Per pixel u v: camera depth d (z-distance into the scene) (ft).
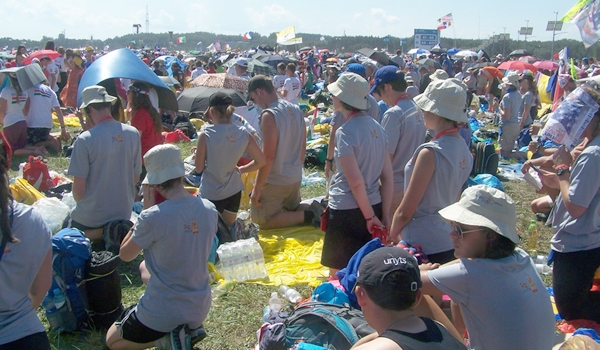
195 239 11.79
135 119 23.61
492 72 61.87
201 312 12.19
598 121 12.78
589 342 9.59
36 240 8.63
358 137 14.07
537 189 19.44
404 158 17.24
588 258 13.42
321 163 33.06
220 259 17.79
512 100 37.09
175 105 31.07
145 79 28.40
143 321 11.95
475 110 56.18
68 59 56.08
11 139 32.30
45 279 9.09
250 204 23.54
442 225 12.51
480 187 9.89
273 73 65.31
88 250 14.14
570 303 13.96
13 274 8.44
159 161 11.69
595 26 17.38
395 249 7.86
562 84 33.50
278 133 20.43
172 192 11.88
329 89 14.53
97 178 18.39
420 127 17.20
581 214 12.92
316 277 17.84
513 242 9.49
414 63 114.83
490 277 9.25
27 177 24.31
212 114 19.57
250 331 14.53
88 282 14.06
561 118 13.00
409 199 12.32
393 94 17.42
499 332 9.13
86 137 17.95
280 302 16.02
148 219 11.48
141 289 16.89
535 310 9.12
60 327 13.98
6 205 8.11
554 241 14.08
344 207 14.65
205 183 19.93
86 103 18.22
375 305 7.52
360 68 24.45
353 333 10.38
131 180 19.27
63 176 27.99
